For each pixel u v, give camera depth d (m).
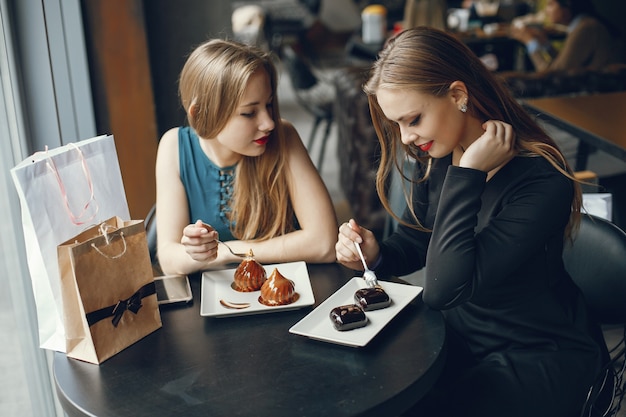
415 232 1.63
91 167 1.31
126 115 2.48
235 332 1.30
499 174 1.37
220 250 1.59
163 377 1.16
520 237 1.30
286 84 7.05
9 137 1.85
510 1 6.55
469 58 1.35
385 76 1.31
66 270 1.17
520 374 1.34
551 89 3.63
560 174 1.34
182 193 1.70
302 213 1.65
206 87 1.49
